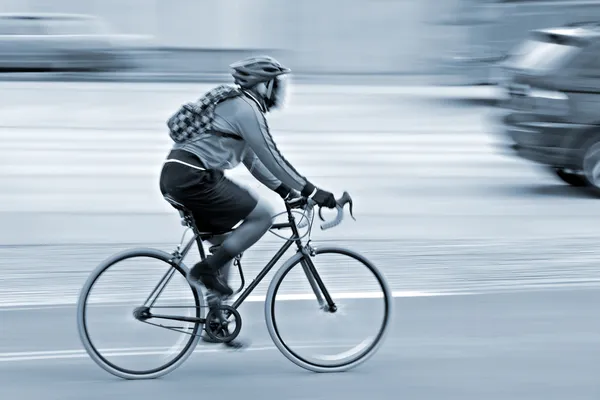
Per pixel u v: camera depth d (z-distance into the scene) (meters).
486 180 14.33
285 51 33.25
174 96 26.09
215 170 5.98
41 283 8.38
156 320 6.23
